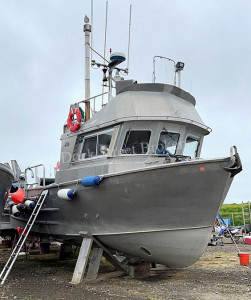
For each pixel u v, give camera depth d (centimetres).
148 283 671
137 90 735
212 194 565
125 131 697
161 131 706
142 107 704
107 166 682
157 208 604
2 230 1153
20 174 1041
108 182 654
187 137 761
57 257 1073
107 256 727
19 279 737
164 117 696
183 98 767
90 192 693
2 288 648
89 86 909
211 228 600
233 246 1378
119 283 673
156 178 590
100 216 690
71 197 719
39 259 1047
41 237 1020
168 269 825
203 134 800
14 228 1085
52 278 744
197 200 575
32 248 1241
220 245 1413
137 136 704
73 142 827
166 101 723
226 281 689
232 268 844
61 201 782
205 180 560
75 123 823
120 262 732
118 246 698
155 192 595
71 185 751
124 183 629
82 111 852
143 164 675
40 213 888
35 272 823
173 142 728
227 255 1098
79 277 675
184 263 646
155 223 616
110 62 895
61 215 800
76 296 578
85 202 711
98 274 770
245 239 1481
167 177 581
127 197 629
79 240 807
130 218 641
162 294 581
